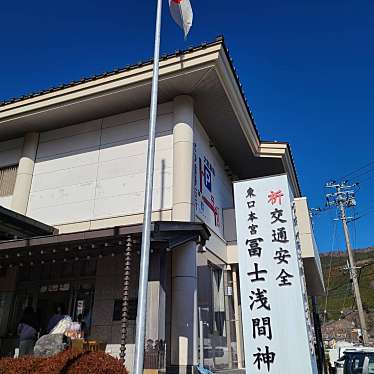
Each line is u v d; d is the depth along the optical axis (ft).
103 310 32.04
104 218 38.04
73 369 18.89
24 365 19.93
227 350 39.24
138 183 38.04
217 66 35.40
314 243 46.60
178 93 38.75
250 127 46.70
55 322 28.30
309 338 19.94
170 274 32.58
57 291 34.91
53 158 43.68
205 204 40.63
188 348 29.71
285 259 21.48
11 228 35.24
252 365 20.01
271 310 20.70
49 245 26.55
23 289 36.09
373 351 37.06
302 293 20.59
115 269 33.32
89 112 41.96
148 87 37.63
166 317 31.17
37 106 41.55
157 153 38.29
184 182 35.55
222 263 43.73
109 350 30.04
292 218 22.24
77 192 40.60
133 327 30.07
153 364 25.29
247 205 23.39
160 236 25.66
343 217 90.33
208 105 40.42
